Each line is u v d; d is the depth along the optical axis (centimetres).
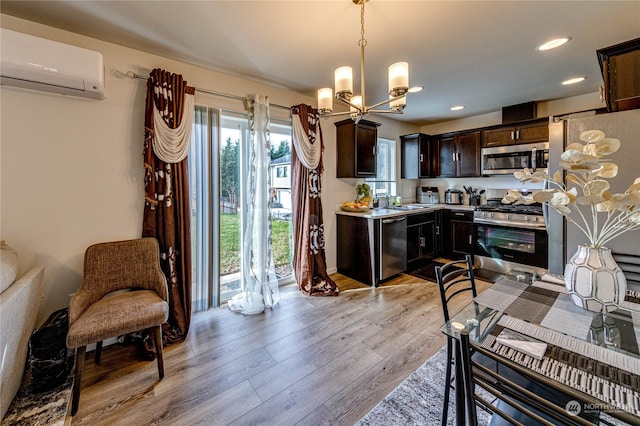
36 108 186
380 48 223
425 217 421
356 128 354
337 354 199
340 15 180
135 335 215
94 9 172
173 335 217
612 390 73
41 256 190
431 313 262
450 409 148
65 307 198
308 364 188
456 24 192
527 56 241
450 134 453
